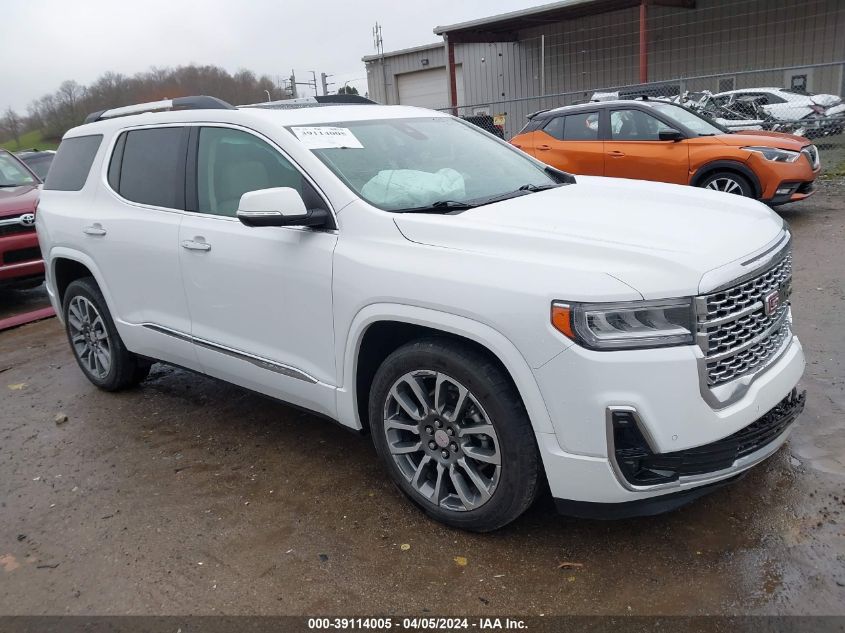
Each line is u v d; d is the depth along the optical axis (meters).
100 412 4.64
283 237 3.34
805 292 5.86
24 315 7.32
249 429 4.21
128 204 4.24
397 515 3.19
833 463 3.28
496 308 2.58
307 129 3.51
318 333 3.26
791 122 12.31
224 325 3.73
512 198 3.38
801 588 2.53
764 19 18.67
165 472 3.76
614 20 20.88
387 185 3.31
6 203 7.35
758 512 2.98
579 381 2.45
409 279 2.83
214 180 3.76
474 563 2.82
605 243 2.61
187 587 2.81
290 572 2.85
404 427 3.07
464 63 25.23
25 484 3.76
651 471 2.54
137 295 4.24
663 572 2.68
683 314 2.44
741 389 2.63
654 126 9.08
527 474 2.71
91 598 2.79
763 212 3.19
